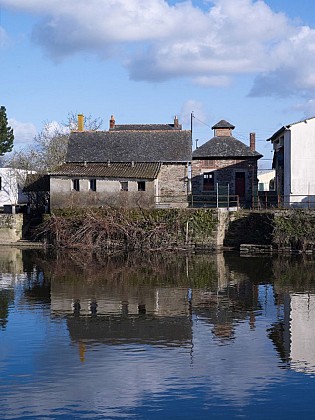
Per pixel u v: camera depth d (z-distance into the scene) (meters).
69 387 12.77
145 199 38.81
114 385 12.88
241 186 46.44
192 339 16.22
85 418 11.32
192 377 13.28
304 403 11.90
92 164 43.03
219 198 42.53
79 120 48.44
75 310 19.77
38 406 11.84
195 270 28.88
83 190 39.47
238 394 12.34
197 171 46.97
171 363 14.23
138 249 37.38
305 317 18.62
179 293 22.70
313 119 37.34
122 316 18.94
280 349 15.27
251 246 36.06
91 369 13.84
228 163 46.59
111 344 15.77
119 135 45.78
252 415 11.38
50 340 16.17
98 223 37.94
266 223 36.66
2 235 41.22
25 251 37.72
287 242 35.38
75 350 15.27
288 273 27.53
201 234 37.19
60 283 25.16
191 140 44.47
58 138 61.81
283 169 41.34
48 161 60.62
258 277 26.44
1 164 66.12
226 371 13.66
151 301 21.20
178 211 37.66
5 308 20.16
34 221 43.31
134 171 39.91
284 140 39.25
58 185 39.72
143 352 15.09
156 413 11.50
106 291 23.22
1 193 53.16
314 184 37.44
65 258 34.28
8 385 12.89
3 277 26.88
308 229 35.00
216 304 20.64
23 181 53.44
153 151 43.75
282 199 39.69
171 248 37.25
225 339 16.23
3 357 14.71
